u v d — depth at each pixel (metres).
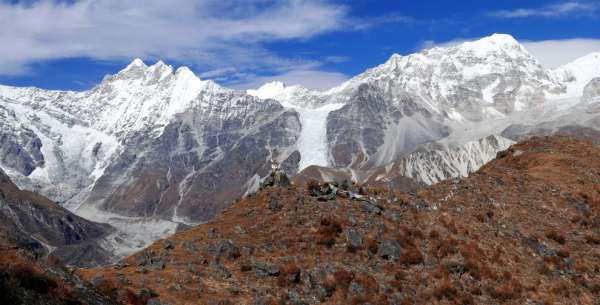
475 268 41.81
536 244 46.28
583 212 52.34
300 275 38.91
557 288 41.62
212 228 44.50
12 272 27.25
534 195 53.97
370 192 52.00
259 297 36.12
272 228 44.47
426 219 47.19
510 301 39.75
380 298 37.38
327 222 44.22
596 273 44.53
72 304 28.23
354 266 40.28
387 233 44.00
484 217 48.56
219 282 37.41
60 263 30.89
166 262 39.97
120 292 33.22
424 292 38.91
